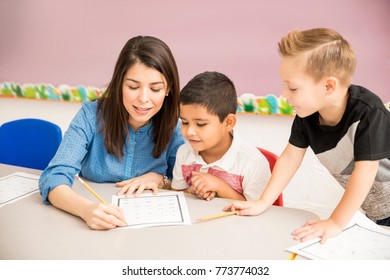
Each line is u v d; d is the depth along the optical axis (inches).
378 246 29.6
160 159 47.6
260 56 71.4
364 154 32.0
